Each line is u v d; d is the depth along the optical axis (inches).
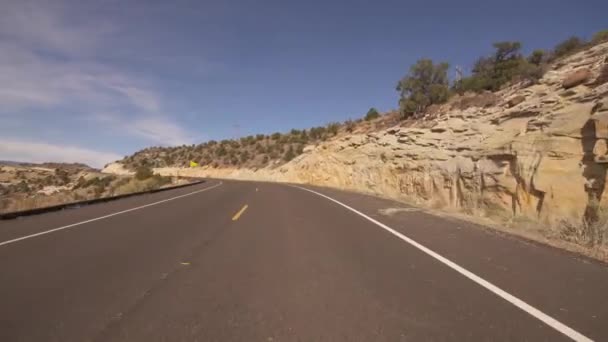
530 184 538.3
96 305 201.2
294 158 2449.6
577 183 482.0
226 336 165.5
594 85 571.5
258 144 3528.5
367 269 265.6
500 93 997.2
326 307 197.3
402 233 400.2
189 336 165.6
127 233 405.4
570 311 188.2
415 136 989.8
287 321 180.4
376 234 395.5
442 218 514.6
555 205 489.7
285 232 410.6
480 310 190.7
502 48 1440.7
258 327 173.9
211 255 308.7
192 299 209.6
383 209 625.6
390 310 192.4
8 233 404.2
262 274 255.9
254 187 1382.9
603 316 182.2
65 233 404.5
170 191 1167.0
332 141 1813.5
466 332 167.5
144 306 199.6
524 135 599.8
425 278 243.4
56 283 237.0
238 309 195.2
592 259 286.7
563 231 398.9
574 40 1092.5
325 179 1624.0
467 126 854.5
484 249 322.3
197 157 4052.7
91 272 260.8
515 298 206.2
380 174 1128.2
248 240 368.2
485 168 644.7
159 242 359.3
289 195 949.2
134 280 243.4
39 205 730.2
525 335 164.1
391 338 162.7
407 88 1486.2
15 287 229.6
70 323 179.3
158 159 4729.3
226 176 3107.8
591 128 492.1
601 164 464.1
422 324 175.9
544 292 214.8
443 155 829.8
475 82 1358.3
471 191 669.9
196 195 957.8
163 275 254.2
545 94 716.7
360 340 161.2
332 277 248.2
